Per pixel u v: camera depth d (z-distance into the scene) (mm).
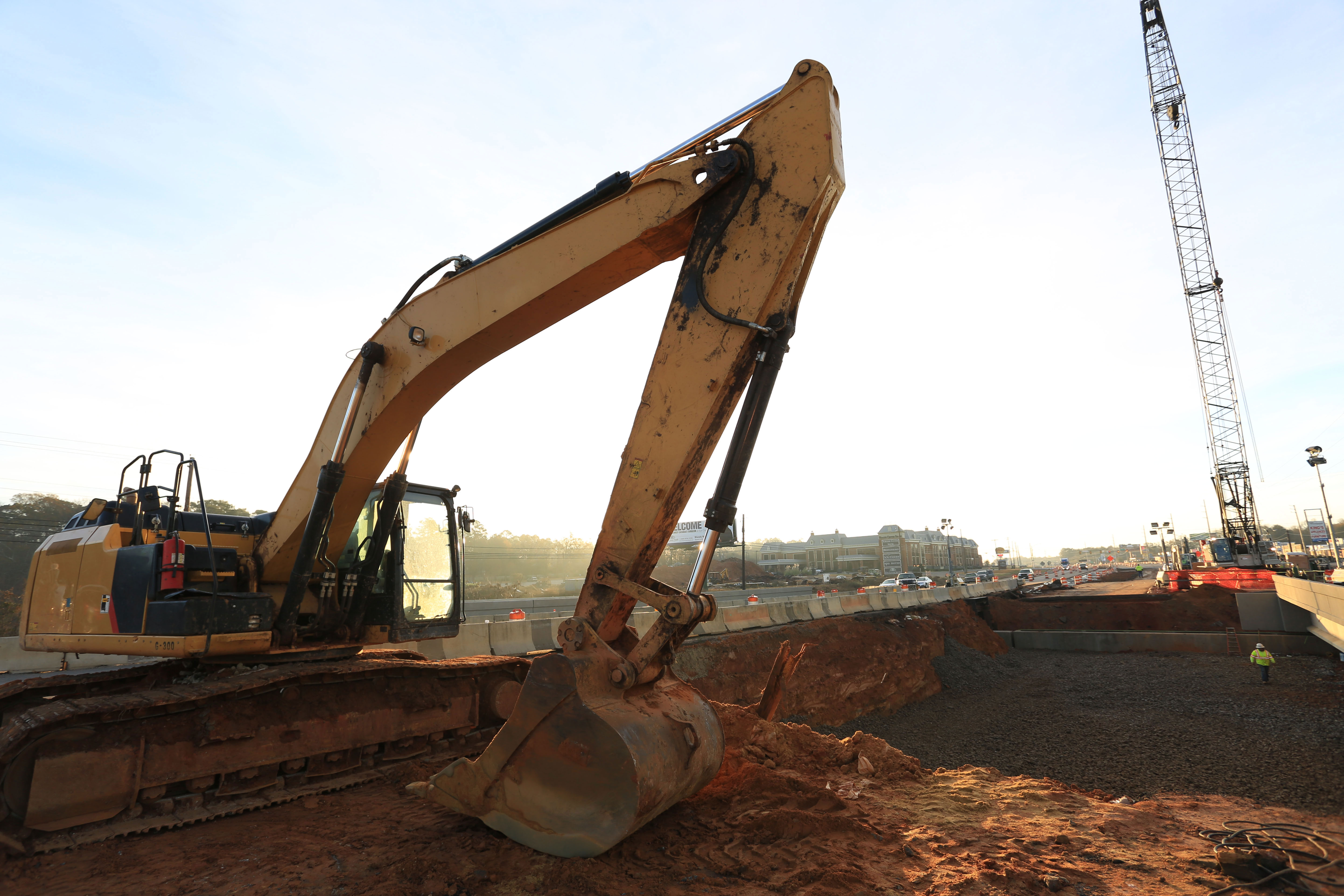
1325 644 22422
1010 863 4137
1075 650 26797
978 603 30875
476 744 7203
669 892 3678
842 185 4266
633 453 4418
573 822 3979
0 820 4371
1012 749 13109
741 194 4285
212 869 4152
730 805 4902
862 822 4707
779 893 3689
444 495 7867
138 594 5750
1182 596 27219
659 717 4328
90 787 4609
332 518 6047
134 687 5852
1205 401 46188
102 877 4055
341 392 5941
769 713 6477
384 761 6434
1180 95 48656
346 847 4469
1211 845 4547
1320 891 3832
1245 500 44469
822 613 19906
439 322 5254
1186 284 47625
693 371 4297
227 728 5316
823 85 4180
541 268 4816
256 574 6336
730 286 4246
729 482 4230
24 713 4770
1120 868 4145
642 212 4496
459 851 4270
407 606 7242
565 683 4051
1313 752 11172
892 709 17375
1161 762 11250
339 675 5945
